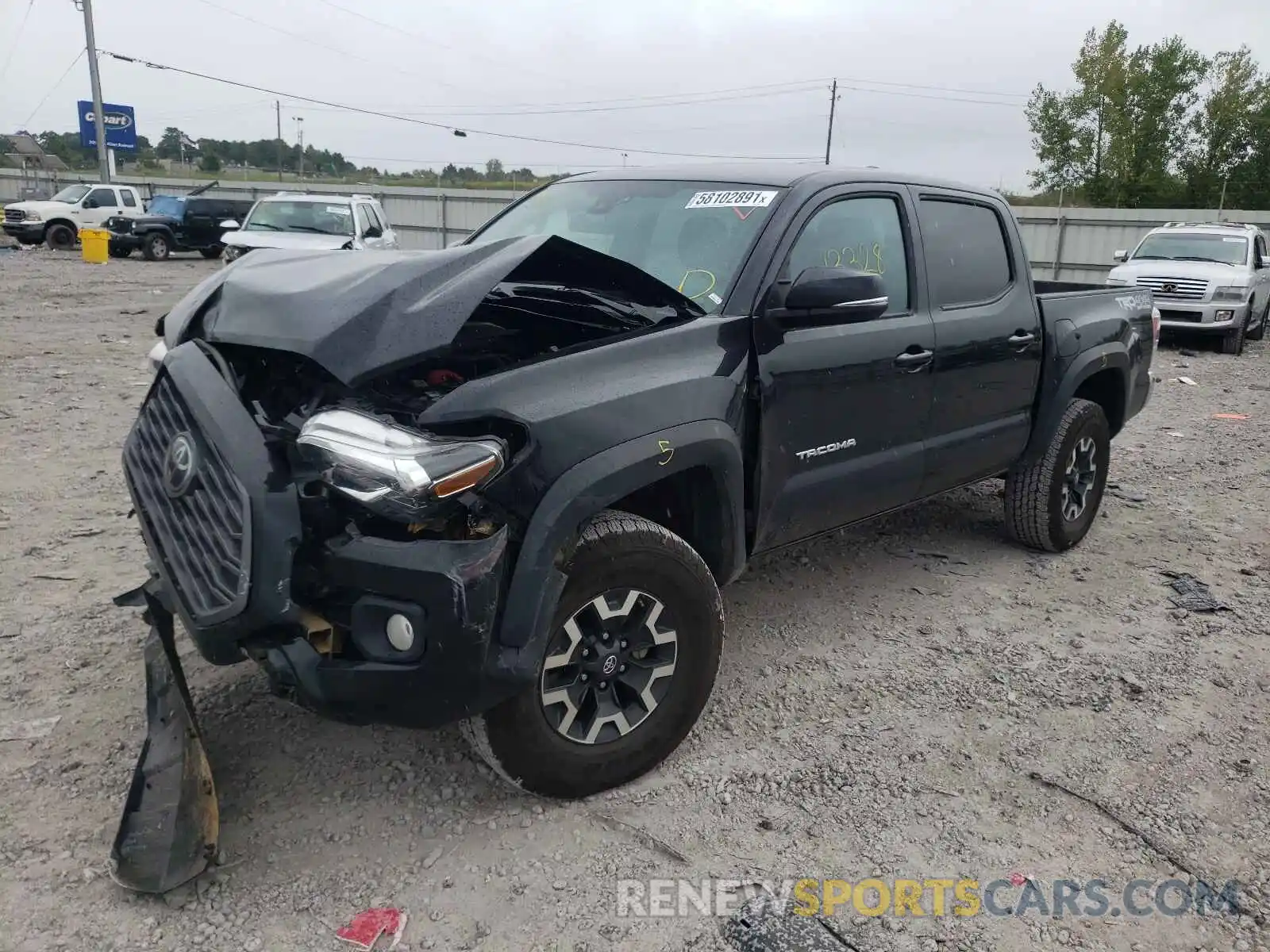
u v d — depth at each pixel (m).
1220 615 4.82
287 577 2.49
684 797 3.17
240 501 2.52
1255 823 3.15
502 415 2.70
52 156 46.16
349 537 2.57
